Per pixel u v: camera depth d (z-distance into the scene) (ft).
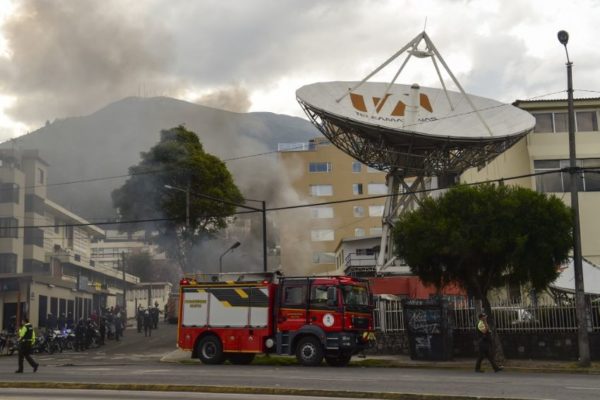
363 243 199.72
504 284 81.20
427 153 103.86
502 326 84.84
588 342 75.36
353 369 71.51
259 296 80.18
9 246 179.73
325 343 75.82
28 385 53.11
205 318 82.17
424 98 111.04
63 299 197.36
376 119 104.73
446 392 45.93
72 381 55.98
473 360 83.25
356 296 78.28
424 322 83.51
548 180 123.03
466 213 75.92
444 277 80.02
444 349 82.38
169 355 99.14
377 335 93.56
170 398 44.65
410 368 75.20
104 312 172.76
